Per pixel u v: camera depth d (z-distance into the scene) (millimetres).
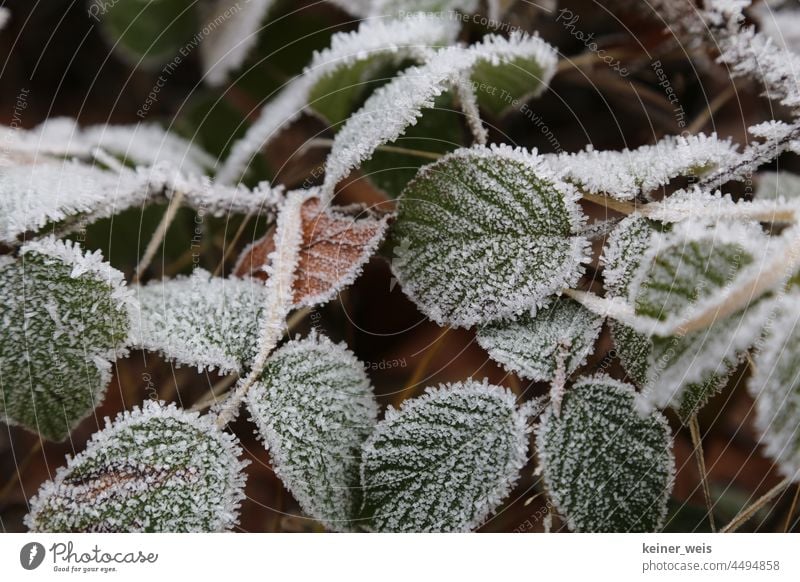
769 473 505
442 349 504
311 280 483
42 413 477
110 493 472
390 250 484
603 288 486
